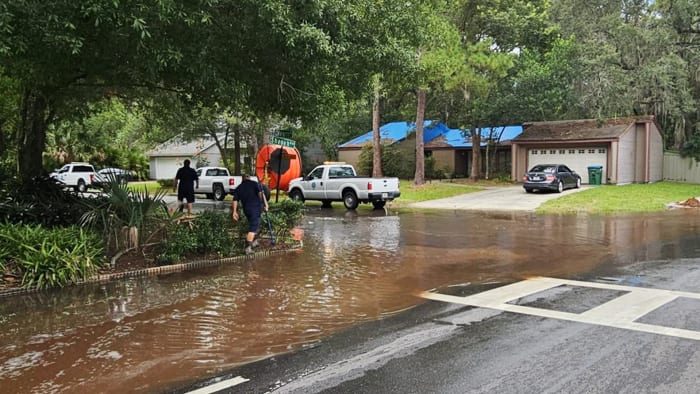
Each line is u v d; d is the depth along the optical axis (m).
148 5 7.39
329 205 23.45
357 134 46.84
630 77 26.89
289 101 10.88
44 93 12.76
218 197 28.58
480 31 32.62
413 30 11.43
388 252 11.07
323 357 5.06
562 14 30.70
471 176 36.06
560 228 15.04
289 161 20.14
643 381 4.35
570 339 5.43
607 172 29.88
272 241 11.36
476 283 8.16
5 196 11.64
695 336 5.45
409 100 36.94
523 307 6.71
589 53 27.52
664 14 27.83
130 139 44.50
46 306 6.90
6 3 6.75
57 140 38.69
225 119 27.92
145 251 9.76
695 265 9.34
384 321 6.21
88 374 4.70
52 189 12.80
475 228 15.26
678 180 32.28
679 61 25.72
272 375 4.64
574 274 8.76
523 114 31.22
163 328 5.98
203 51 8.41
